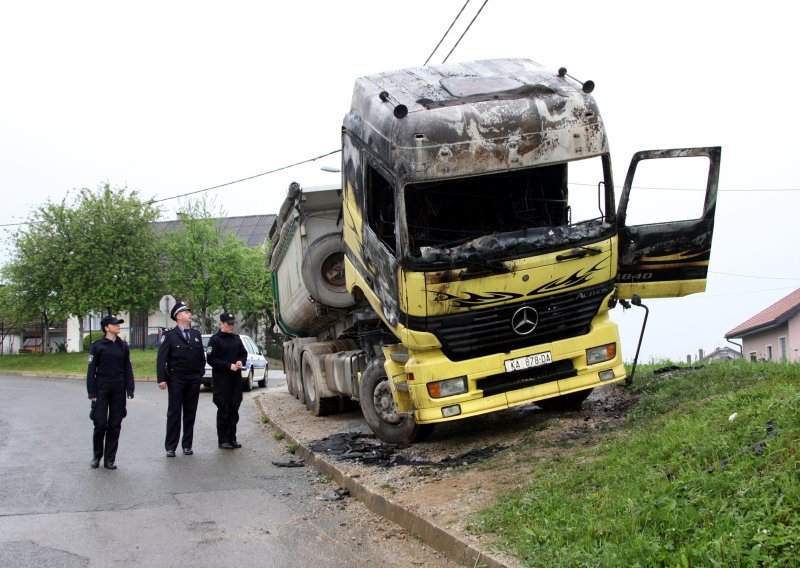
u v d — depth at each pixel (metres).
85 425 15.08
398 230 8.63
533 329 8.95
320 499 8.48
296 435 12.30
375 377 10.48
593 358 9.23
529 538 5.71
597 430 8.76
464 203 9.22
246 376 24.28
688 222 9.27
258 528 7.33
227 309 44.91
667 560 4.60
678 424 7.10
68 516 7.74
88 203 41.19
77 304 40.00
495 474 7.82
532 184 9.47
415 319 8.61
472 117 8.68
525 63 10.18
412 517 7.00
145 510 8.02
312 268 12.95
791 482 4.87
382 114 9.09
